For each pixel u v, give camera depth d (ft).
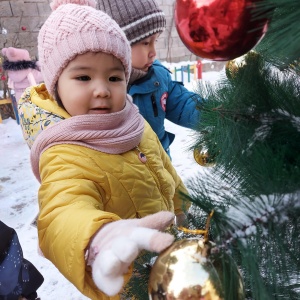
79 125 3.19
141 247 1.76
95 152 3.24
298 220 1.76
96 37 3.14
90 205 2.64
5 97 18.15
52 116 3.44
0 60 18.45
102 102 3.26
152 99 5.54
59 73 3.32
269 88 2.26
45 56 3.37
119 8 4.95
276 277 1.88
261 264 1.91
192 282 1.52
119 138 3.33
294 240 1.83
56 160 3.10
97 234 2.12
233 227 1.65
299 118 2.15
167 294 1.56
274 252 1.79
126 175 3.36
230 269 1.60
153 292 1.64
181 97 5.78
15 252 2.66
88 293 2.26
